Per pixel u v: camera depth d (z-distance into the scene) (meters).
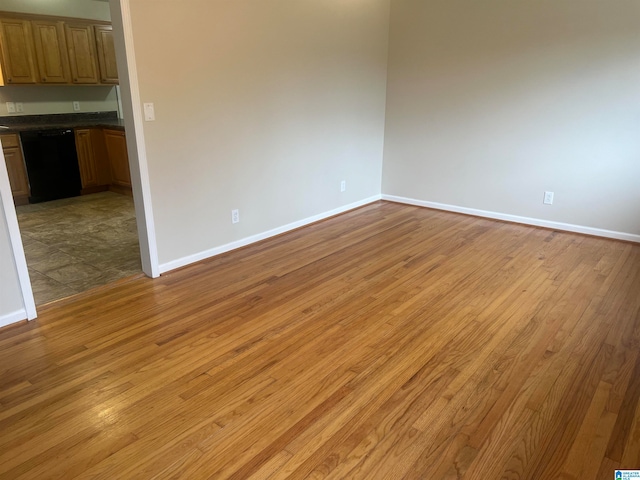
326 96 4.34
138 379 2.14
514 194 4.56
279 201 4.15
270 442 1.76
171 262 3.36
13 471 1.62
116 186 5.82
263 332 2.55
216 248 3.68
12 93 5.30
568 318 2.71
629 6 3.58
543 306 2.85
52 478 1.60
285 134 4.01
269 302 2.91
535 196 4.44
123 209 5.06
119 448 1.73
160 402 1.98
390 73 5.03
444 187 5.01
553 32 3.96
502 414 1.92
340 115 4.57
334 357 2.32
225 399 2.01
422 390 2.07
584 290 3.07
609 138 3.91
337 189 4.83
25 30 5.00
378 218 4.80
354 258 3.66
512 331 2.57
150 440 1.77
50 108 5.65
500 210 4.69
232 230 3.77
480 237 4.17
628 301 2.91
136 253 3.74
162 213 3.21
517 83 4.26
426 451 1.72
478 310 2.81
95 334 2.52
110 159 5.73
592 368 2.23
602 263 3.54
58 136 5.28
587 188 4.12
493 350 2.38
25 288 2.61
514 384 2.11
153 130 3.01
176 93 3.08
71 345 2.41
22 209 5.04
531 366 2.25
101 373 2.18
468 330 2.58
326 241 4.07
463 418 1.90
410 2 4.68
